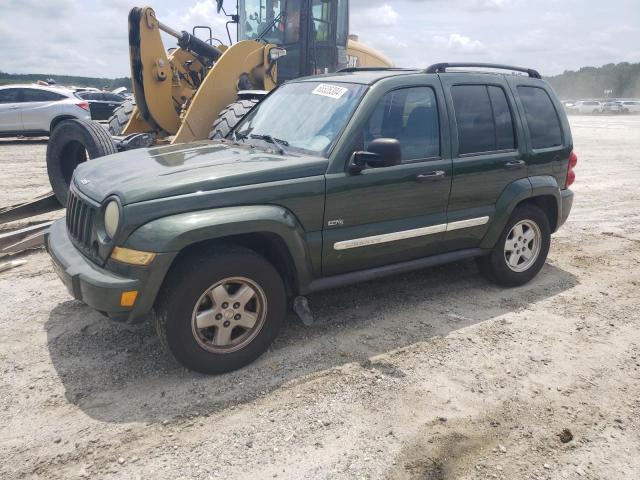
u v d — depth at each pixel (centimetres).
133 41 706
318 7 862
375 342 393
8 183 960
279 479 256
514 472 266
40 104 1531
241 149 408
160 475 257
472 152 440
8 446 275
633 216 807
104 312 318
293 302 404
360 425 298
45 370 344
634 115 4756
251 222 326
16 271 515
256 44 760
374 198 384
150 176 332
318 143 381
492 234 466
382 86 394
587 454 281
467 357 375
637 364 372
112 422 295
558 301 479
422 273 539
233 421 299
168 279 323
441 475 262
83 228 348
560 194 511
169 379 338
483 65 466
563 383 346
